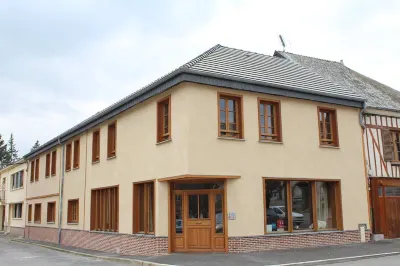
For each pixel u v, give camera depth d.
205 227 13.67
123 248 15.91
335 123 16.53
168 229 13.74
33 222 27.97
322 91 16.22
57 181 24.08
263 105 15.05
